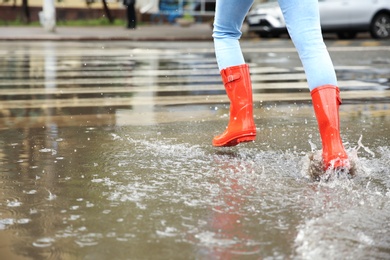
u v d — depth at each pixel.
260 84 10.61
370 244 3.23
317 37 4.60
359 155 5.15
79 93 9.48
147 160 5.01
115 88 10.09
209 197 4.01
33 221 3.59
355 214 3.67
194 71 12.76
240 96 5.11
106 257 3.08
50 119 7.16
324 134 4.45
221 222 3.55
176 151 5.33
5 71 12.59
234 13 5.05
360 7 23.27
